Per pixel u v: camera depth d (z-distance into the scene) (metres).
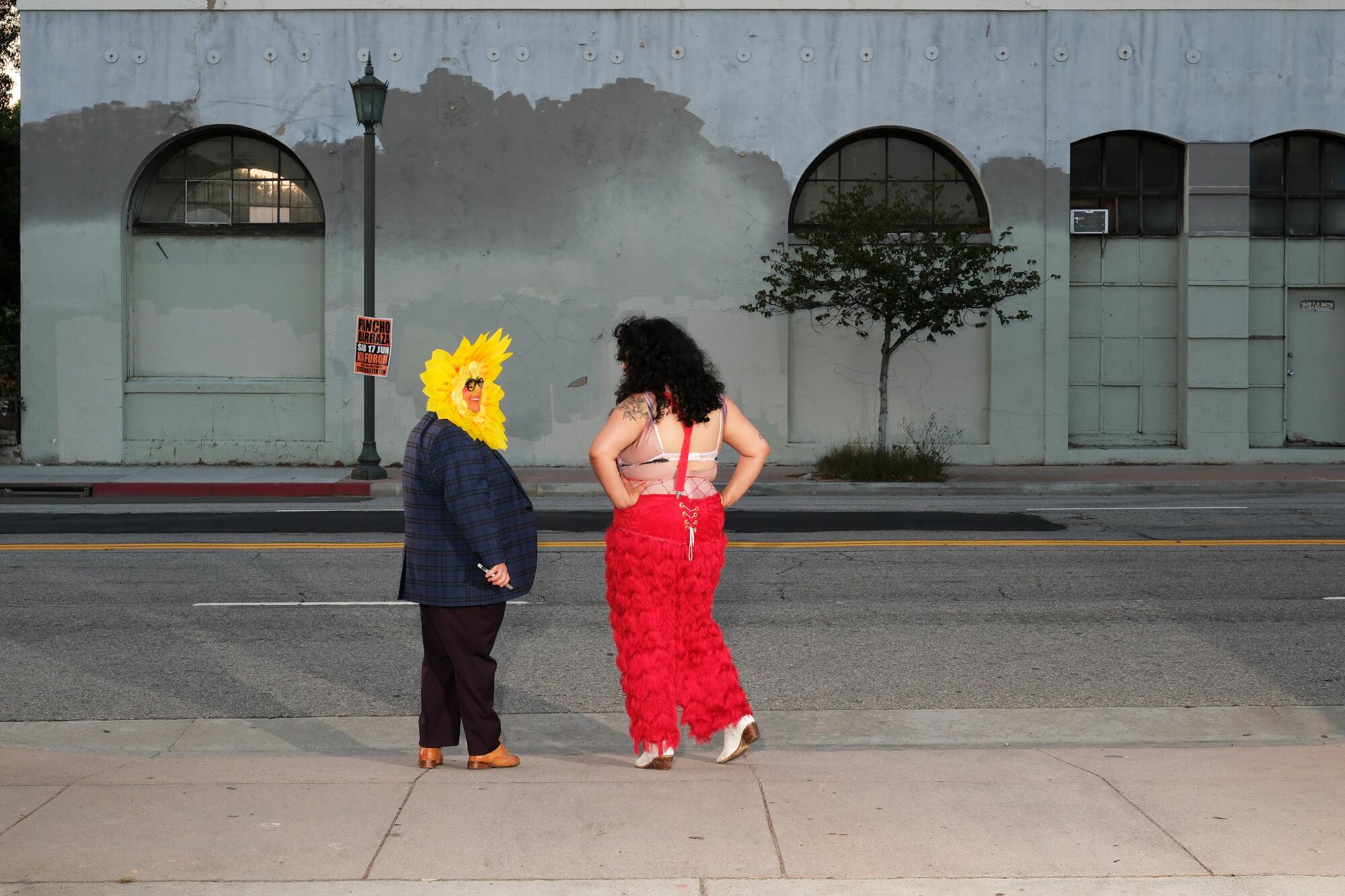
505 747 5.65
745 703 5.28
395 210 20.98
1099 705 6.69
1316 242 21.56
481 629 5.09
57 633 8.31
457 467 4.95
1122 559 11.13
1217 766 5.07
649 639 5.10
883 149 21.41
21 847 4.00
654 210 20.98
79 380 21.11
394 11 20.83
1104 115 20.94
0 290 24.50
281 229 21.38
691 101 20.92
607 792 4.64
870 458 18.92
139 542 12.26
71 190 20.95
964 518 14.21
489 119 20.94
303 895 3.60
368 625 8.56
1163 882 3.70
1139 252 21.53
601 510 15.56
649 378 5.05
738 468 5.28
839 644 8.02
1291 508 15.09
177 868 3.81
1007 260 21.00
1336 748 5.47
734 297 21.02
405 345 21.09
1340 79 20.95
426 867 3.83
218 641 8.14
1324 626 8.47
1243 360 21.17
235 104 20.86
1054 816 4.32
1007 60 20.94
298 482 18.31
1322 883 3.69
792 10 20.89
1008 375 21.12
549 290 21.08
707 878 3.74
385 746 6.04
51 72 20.86
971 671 7.37
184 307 21.52
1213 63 20.94
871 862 3.87
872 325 21.30
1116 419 21.70
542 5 20.83
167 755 5.79
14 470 20.28
